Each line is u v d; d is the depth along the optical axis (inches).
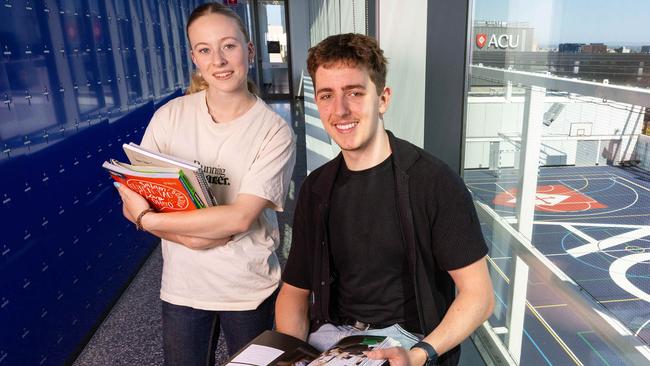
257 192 46.4
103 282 97.6
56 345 78.1
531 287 75.3
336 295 39.2
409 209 33.9
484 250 34.0
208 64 45.8
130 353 84.9
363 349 31.1
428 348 31.4
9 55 68.2
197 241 46.0
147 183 43.8
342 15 116.3
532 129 72.1
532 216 72.7
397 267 35.7
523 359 83.3
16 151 69.2
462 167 58.3
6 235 66.6
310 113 311.7
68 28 86.9
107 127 103.0
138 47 126.1
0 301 65.0
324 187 37.4
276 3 386.6
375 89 33.8
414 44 59.0
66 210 83.7
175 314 50.6
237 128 48.4
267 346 34.8
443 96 56.2
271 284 51.4
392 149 35.4
